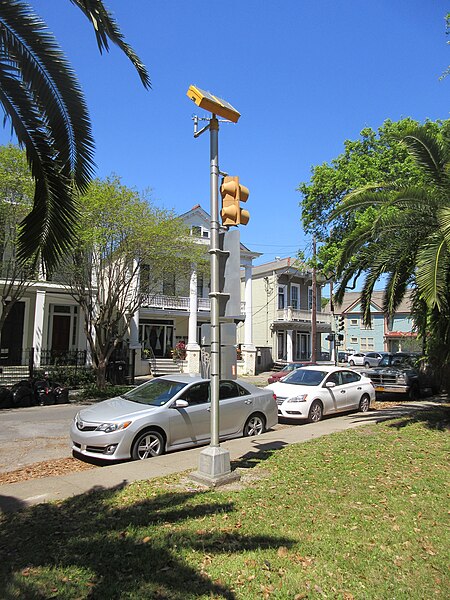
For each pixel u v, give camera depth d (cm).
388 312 1123
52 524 459
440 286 820
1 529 449
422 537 442
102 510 498
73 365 2202
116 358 2227
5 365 2155
